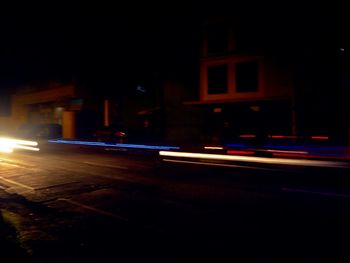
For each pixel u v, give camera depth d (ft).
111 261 14.85
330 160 44.09
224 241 16.66
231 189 28.73
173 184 31.73
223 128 86.33
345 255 14.40
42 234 18.90
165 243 16.76
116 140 93.71
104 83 115.24
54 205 25.61
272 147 52.80
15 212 23.97
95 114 117.50
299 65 74.90
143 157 56.49
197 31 91.25
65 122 117.70
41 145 88.38
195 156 48.24
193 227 19.10
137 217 21.56
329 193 26.11
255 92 80.12
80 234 18.74
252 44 80.94
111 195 28.09
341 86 71.61
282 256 14.52
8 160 55.31
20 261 15.12
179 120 95.04
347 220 19.33
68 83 118.11
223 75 84.84
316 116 72.74
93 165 47.01
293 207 22.49
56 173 40.47
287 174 35.83
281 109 78.89
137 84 106.83
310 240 16.30
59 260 15.14
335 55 73.00
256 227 18.62
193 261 14.44
